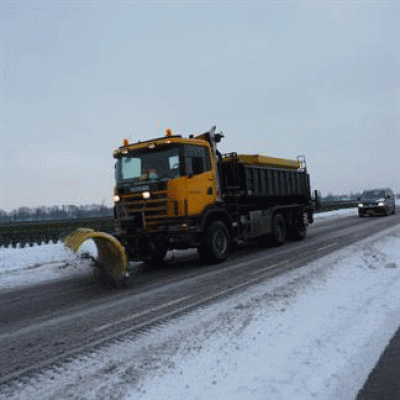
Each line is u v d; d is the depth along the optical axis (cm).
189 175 756
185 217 743
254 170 1004
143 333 384
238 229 908
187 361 306
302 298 472
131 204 780
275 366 286
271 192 1085
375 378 262
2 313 513
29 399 262
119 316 455
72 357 332
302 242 1134
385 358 292
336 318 388
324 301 453
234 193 920
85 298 575
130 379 281
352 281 549
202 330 379
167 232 746
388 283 524
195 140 787
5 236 1282
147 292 582
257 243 1178
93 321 442
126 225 772
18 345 374
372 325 363
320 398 239
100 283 693
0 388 281
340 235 1233
